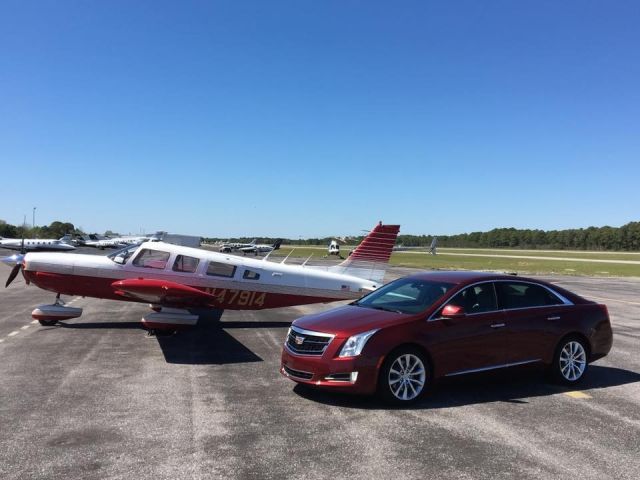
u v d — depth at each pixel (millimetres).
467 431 4914
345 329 5707
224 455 4262
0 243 73312
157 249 11680
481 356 6129
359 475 3898
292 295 12445
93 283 11477
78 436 4656
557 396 6211
